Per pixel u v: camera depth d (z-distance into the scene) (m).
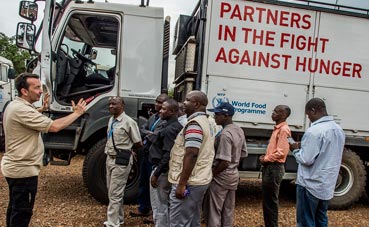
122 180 4.52
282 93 5.89
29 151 3.45
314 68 5.98
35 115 3.39
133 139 4.53
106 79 5.74
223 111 4.06
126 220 5.02
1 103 11.88
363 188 6.38
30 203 3.51
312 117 3.75
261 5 5.79
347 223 5.60
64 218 4.97
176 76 6.97
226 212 4.13
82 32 5.70
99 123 5.62
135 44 5.72
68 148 5.51
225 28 5.70
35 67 5.92
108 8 5.65
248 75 5.78
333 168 3.62
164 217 4.06
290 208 6.25
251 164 6.04
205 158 3.47
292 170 6.18
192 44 5.81
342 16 6.04
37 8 5.40
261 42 5.80
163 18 5.78
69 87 5.65
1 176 7.32
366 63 6.16
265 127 5.85
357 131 6.20
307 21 5.93
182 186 3.34
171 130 3.96
